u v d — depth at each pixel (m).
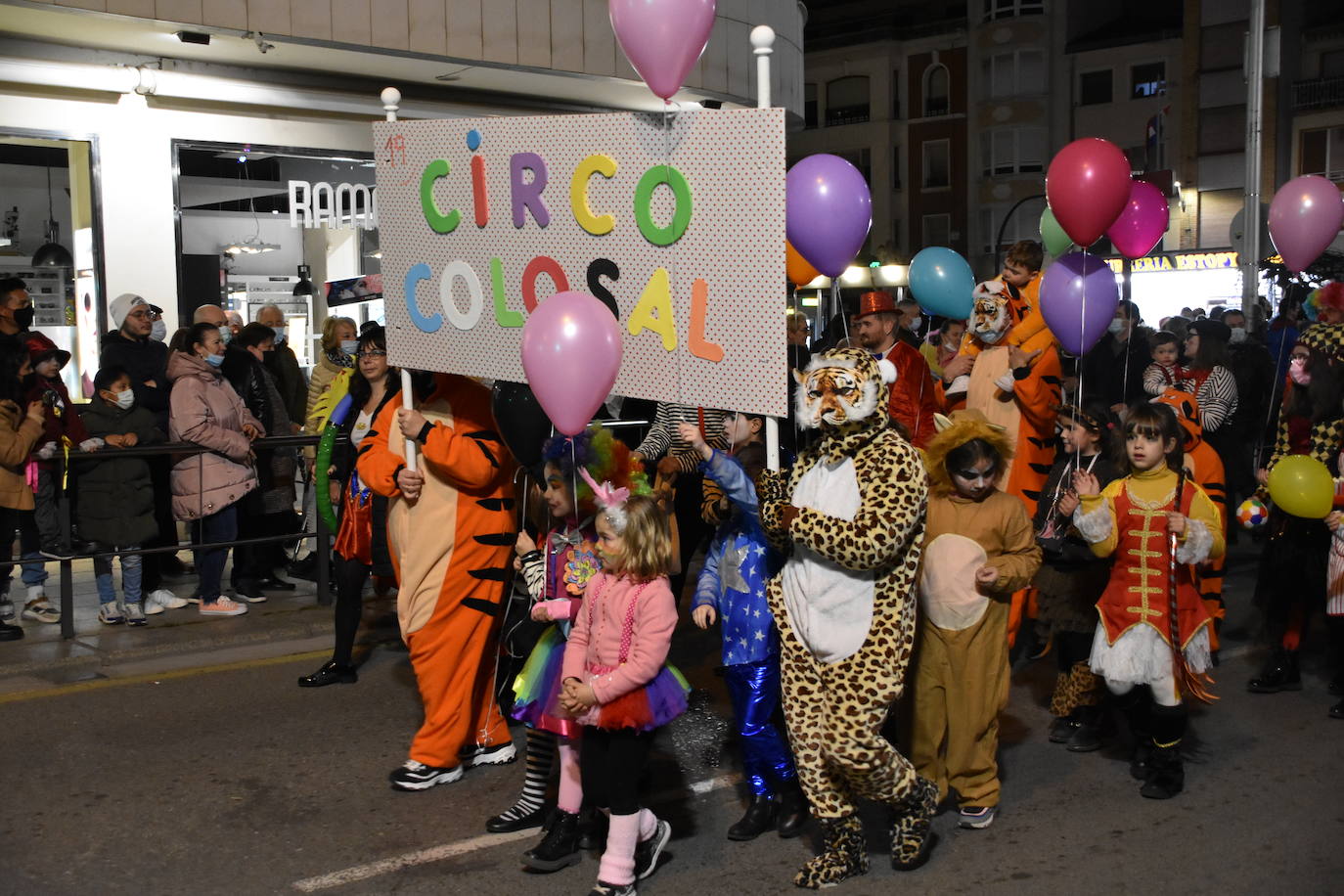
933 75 47.97
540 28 11.65
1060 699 5.55
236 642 7.44
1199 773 5.20
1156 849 4.43
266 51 10.26
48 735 5.79
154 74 10.62
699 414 4.58
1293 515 5.74
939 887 4.14
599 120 4.28
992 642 4.49
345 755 5.50
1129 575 4.90
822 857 4.18
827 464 4.13
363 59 10.95
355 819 4.79
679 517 6.02
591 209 4.36
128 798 5.01
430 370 4.98
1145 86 43.88
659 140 4.12
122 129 10.73
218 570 8.07
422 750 5.11
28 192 14.98
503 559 5.12
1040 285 6.22
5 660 6.98
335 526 6.61
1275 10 39.50
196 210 12.21
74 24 9.45
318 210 12.19
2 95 10.09
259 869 4.35
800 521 3.98
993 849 4.45
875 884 4.17
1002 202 46.81
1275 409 8.38
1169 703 4.86
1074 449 5.69
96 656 7.08
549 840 4.34
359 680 6.66
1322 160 39.59
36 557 7.48
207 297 12.45
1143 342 11.30
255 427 8.44
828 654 4.04
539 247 4.54
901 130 48.75
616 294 4.32
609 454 4.38
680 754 5.51
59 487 7.73
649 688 3.99
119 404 8.02
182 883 4.24
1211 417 9.34
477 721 5.38
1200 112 41.53
